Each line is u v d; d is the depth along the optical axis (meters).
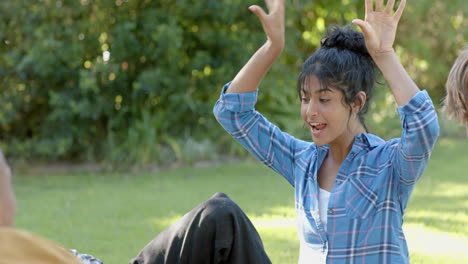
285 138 2.48
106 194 6.46
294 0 8.98
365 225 2.21
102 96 8.48
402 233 2.24
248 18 8.72
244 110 2.40
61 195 6.44
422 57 11.83
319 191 2.31
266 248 4.24
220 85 8.80
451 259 3.97
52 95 8.25
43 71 8.05
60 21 8.33
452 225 4.87
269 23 2.31
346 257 2.21
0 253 1.49
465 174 7.30
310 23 9.93
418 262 3.91
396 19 2.18
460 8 11.30
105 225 5.05
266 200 5.94
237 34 8.73
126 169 8.30
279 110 9.19
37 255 1.54
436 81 12.26
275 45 2.33
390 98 10.12
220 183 6.96
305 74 2.21
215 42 8.64
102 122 8.91
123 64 8.58
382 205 2.21
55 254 1.57
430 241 4.41
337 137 2.28
